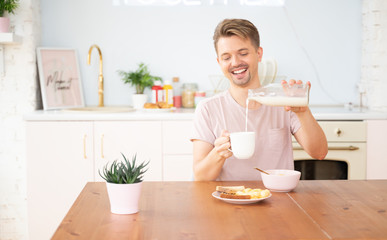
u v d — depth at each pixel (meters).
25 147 3.02
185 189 1.53
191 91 3.26
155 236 1.07
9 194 3.04
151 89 3.33
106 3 3.27
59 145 2.79
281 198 1.40
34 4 3.07
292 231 1.10
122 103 3.33
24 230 3.06
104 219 1.20
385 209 1.28
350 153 2.80
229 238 1.05
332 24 3.34
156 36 3.31
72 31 3.27
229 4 3.31
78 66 3.25
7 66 2.99
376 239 1.05
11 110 3.01
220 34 1.74
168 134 2.81
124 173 1.26
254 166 1.81
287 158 1.86
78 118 2.78
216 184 1.60
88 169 2.81
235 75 1.78
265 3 3.31
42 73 3.08
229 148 1.52
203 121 1.85
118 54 3.30
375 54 3.09
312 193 1.47
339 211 1.26
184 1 3.29
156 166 2.82
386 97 3.06
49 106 3.09
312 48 3.35
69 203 2.82
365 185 1.57
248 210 1.28
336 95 3.38
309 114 1.75
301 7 3.33
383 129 2.81
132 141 2.81
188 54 3.32
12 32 2.93
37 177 2.80
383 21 3.08
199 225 1.15
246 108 1.77
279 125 1.87
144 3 3.28
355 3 3.34
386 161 2.82
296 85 1.57
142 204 1.35
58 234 1.09
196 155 1.83
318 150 1.81
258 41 1.78
